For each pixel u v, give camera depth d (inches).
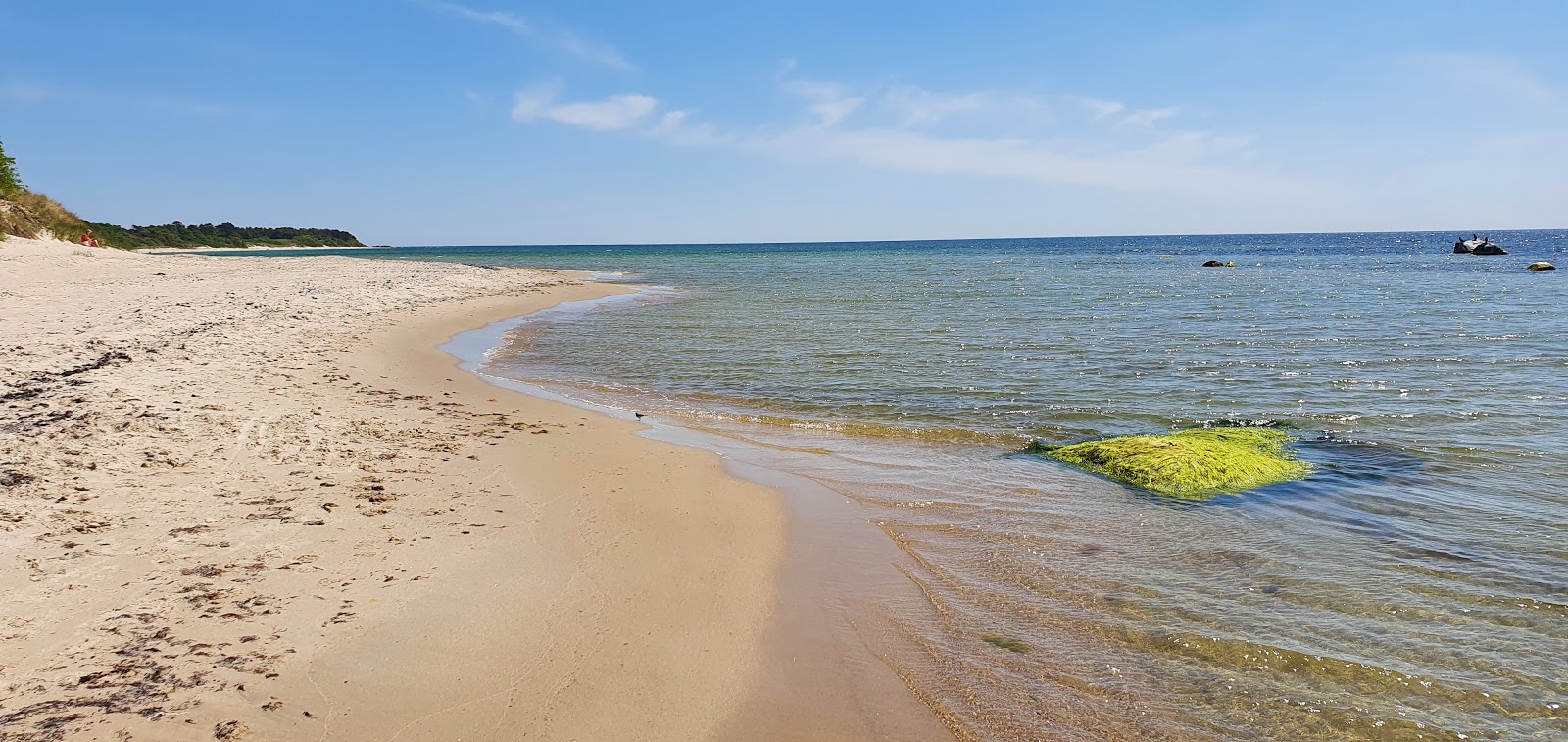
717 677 218.7
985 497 374.9
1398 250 4525.1
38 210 1627.7
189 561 260.2
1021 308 1288.1
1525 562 296.2
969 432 505.7
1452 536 322.0
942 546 315.0
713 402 601.0
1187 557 303.3
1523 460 427.8
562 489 366.6
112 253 1610.5
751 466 428.5
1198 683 218.8
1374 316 1121.4
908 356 802.8
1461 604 263.3
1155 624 250.8
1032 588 277.0
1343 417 531.5
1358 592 272.1
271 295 1072.8
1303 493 376.2
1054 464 431.2
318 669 207.2
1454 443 462.3
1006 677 222.1
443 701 199.6
